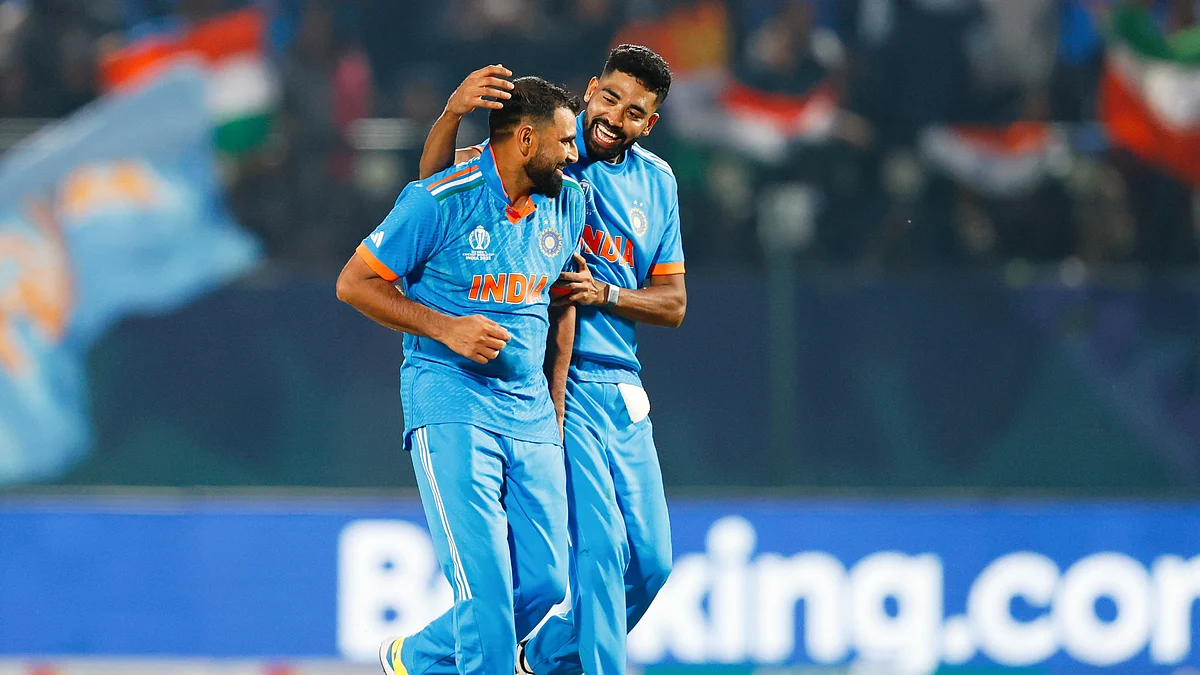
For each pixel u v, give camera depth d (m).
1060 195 30.64
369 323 25.34
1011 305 25.78
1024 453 25.69
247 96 29.94
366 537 24.88
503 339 13.80
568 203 14.57
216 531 24.81
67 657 24.55
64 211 26.41
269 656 24.62
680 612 24.98
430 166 14.39
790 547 25.17
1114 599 25.30
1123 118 31.59
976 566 25.23
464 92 13.88
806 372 25.59
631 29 32.91
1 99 31.28
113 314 25.56
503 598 14.09
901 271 25.95
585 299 14.91
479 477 14.15
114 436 25.12
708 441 25.44
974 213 30.48
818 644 25.05
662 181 15.62
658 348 25.53
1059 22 32.38
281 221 28.19
